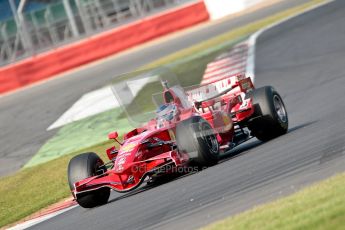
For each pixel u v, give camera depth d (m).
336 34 74.75
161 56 94.81
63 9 118.81
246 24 100.75
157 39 112.19
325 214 19.69
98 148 56.50
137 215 30.12
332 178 24.25
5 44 115.94
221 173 33.59
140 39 111.50
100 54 109.06
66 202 41.34
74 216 35.62
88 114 72.88
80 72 101.81
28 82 104.81
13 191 49.28
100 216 32.94
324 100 50.12
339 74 58.69
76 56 107.75
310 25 83.81
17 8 123.25
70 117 73.94
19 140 70.88
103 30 120.38
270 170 30.58
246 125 40.78
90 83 89.56
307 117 45.59
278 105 41.44
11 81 104.12
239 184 29.58
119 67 95.50
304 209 21.02
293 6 106.19
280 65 70.25
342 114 40.88
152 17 113.50
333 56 66.62
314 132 37.81
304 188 24.36
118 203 35.19
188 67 82.38
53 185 47.44
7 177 54.69
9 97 97.75
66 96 85.69
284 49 76.38
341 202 20.42
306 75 63.09
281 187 26.22
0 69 104.31
